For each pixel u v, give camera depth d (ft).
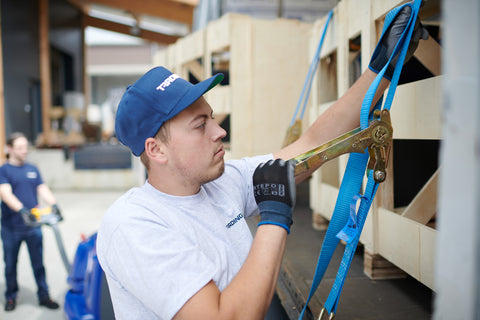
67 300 7.28
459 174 1.16
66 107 38.11
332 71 5.44
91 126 32.37
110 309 6.25
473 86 1.10
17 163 9.71
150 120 2.50
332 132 3.15
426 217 3.78
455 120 1.17
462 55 1.14
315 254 4.62
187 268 2.27
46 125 36.35
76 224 17.58
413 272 3.21
